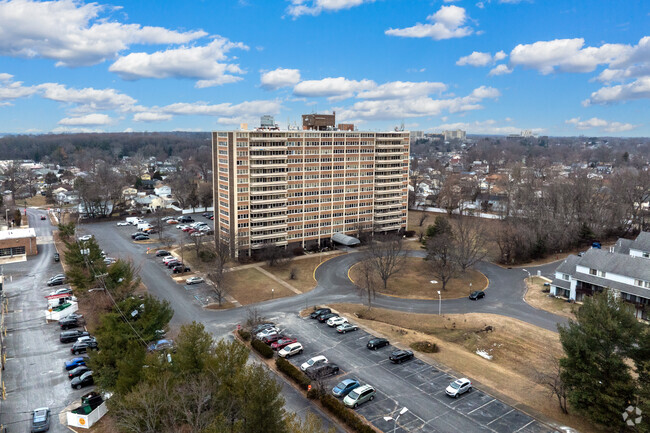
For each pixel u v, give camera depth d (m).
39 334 80.25
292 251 137.12
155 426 45.75
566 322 88.19
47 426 53.66
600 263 95.56
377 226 157.12
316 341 78.88
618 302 55.41
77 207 195.00
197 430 44.97
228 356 53.69
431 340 79.81
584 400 53.78
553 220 145.38
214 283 104.31
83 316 86.38
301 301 100.19
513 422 55.53
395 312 94.62
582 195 162.38
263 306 96.50
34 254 134.25
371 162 153.50
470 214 191.25
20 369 67.94
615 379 52.69
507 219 161.00
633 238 151.38
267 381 44.44
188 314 90.81
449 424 54.84
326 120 147.38
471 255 130.50
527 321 89.19
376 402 59.62
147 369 52.75
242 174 126.69
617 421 51.00
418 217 195.25
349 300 101.44
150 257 131.12
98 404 57.03
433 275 120.44
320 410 57.47
